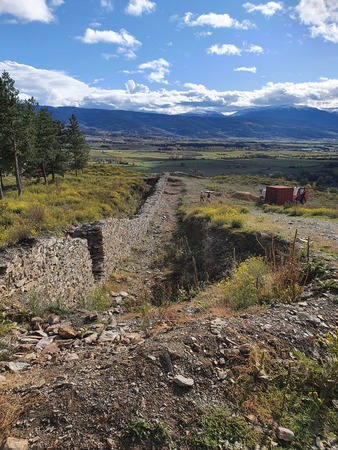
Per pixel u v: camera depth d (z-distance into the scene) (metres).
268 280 7.88
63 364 5.07
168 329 5.93
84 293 11.38
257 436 3.55
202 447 3.37
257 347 4.91
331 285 7.43
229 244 14.52
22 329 6.79
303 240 12.47
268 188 31.91
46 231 13.66
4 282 7.53
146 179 49.72
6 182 39.53
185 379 4.17
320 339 5.31
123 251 16.97
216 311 6.87
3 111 25.94
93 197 26.48
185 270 14.54
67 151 43.19
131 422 3.54
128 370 4.32
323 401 4.07
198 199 33.88
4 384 4.46
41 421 3.59
